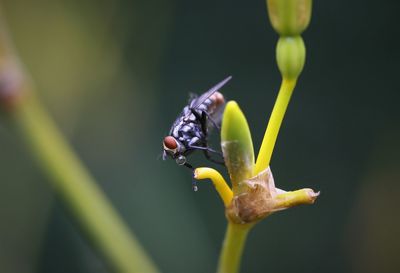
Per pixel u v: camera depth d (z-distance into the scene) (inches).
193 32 11.8
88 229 8.9
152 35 12.0
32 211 11.2
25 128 9.0
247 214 7.4
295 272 11.4
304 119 11.3
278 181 11.3
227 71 11.5
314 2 11.4
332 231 11.3
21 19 12.5
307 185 11.3
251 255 11.4
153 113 11.7
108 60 12.2
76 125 11.9
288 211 11.4
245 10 11.6
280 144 11.3
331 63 11.3
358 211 11.2
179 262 11.1
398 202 11.1
